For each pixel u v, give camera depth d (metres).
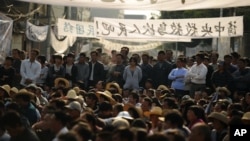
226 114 25.03
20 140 19.12
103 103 25.66
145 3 38.31
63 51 66.12
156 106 27.36
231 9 72.19
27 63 38.88
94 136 18.19
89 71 40.31
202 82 36.75
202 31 41.72
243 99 30.62
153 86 39.91
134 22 42.97
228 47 66.69
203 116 23.14
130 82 38.81
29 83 38.41
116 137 15.77
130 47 81.06
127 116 23.66
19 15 57.44
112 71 39.91
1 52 44.81
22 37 64.94
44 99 32.59
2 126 19.52
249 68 35.88
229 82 35.84
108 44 77.88
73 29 45.03
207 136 17.31
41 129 21.91
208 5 37.66
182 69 38.25
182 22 42.16
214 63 40.00
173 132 16.27
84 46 95.69
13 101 25.19
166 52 42.03
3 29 45.16
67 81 37.47
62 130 18.88
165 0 38.00
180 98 36.78
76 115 23.05
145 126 20.14
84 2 38.25
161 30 42.53
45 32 54.34
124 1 38.31
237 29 41.09
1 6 60.28
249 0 36.91
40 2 37.81
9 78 38.56
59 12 78.38
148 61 40.34
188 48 95.25
